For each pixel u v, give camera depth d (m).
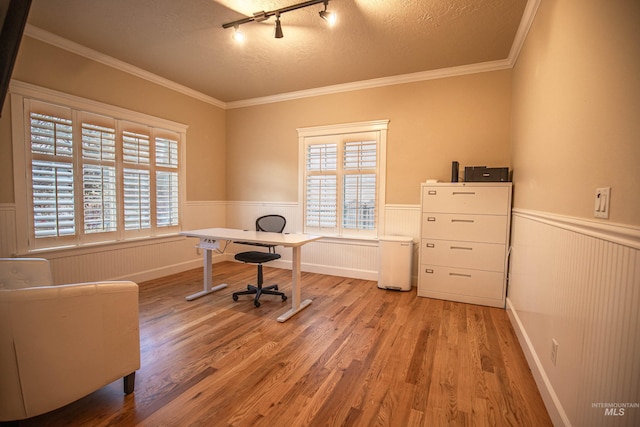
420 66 3.63
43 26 2.84
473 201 3.24
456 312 3.05
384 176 4.07
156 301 3.28
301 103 4.61
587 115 1.34
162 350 2.25
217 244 3.25
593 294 1.20
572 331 1.39
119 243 3.65
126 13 2.62
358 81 4.14
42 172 2.97
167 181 4.23
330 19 2.50
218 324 2.72
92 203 3.37
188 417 1.57
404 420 1.57
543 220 1.93
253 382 1.87
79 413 1.58
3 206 2.74
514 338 2.50
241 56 3.41
